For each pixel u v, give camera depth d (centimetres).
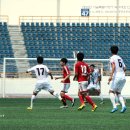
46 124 3016
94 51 8831
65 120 3331
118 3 9256
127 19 9269
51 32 9112
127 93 7531
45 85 4716
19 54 8656
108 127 2852
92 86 6000
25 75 7788
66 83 5034
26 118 3478
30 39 8956
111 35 9131
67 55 8731
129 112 4184
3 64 7644
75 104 5675
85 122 3181
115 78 4069
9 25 9144
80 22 9262
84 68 4400
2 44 8794
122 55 8781
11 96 7531
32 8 9256
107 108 4831
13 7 9219
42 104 5512
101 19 9275
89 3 9269
